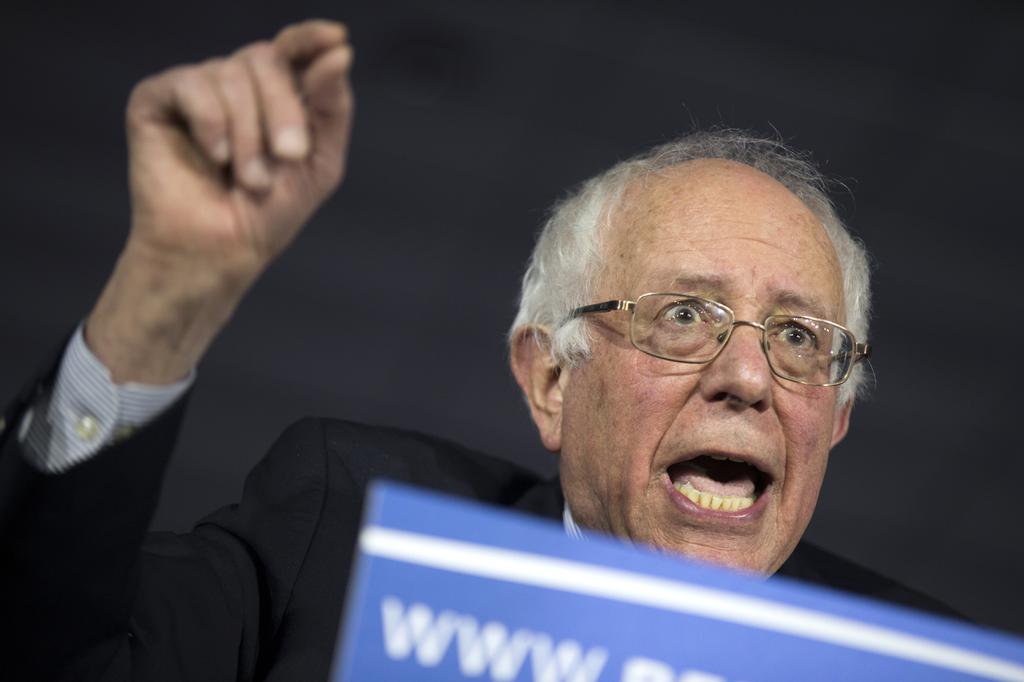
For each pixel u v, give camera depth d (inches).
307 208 62.6
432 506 47.0
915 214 322.7
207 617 81.7
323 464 101.3
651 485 95.6
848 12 280.1
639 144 308.8
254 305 346.9
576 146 310.5
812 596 50.2
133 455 64.0
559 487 110.8
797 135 305.6
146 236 61.4
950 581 396.2
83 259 340.8
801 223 101.8
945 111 297.3
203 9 292.4
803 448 96.1
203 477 381.7
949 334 350.6
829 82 294.4
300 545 93.6
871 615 50.7
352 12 286.2
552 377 107.7
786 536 96.3
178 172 61.4
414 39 290.0
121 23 296.4
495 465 115.6
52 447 63.7
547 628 47.7
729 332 95.4
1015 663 51.8
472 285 342.0
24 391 65.2
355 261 338.0
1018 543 382.6
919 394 362.0
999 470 372.5
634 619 48.4
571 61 293.6
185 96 59.0
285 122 58.6
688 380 94.8
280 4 290.0
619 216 104.4
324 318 349.7
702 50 290.5
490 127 307.6
